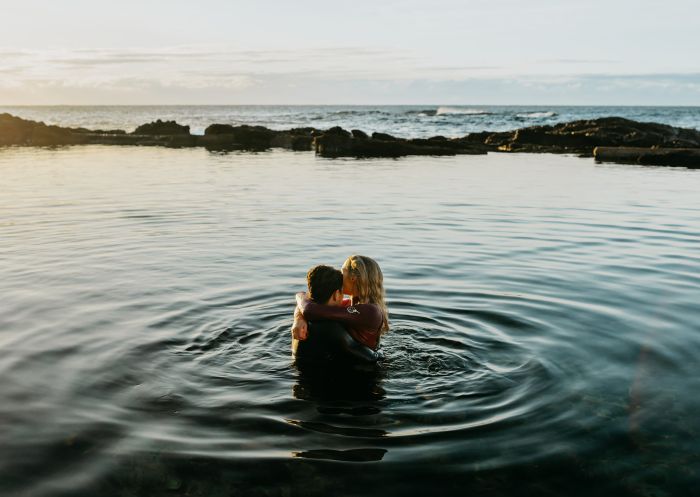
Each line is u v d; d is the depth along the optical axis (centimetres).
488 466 356
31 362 502
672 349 537
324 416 418
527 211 1277
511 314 629
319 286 523
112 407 427
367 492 331
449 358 521
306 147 3594
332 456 365
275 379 480
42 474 346
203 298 673
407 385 470
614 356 523
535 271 795
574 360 515
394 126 6538
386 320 548
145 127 4288
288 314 626
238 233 1034
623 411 425
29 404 430
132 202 1376
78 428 397
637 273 788
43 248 914
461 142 3362
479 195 1530
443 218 1188
